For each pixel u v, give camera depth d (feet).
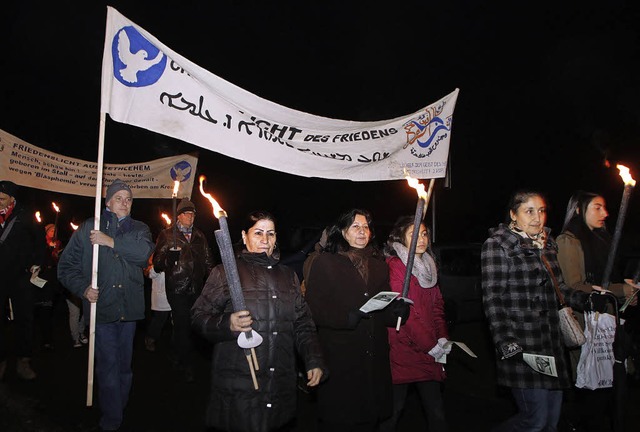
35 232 19.43
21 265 19.17
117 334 14.70
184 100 13.00
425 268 13.38
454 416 17.46
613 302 11.60
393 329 12.94
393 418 13.11
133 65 12.58
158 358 24.38
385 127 15.29
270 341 10.34
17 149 20.48
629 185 11.30
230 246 9.53
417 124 15.60
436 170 15.64
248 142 13.65
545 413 11.62
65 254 14.40
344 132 14.87
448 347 12.78
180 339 20.43
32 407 17.60
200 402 18.60
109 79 12.39
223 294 10.46
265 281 10.64
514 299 11.79
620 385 11.55
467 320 29.53
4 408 17.20
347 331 11.68
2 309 19.02
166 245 20.17
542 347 11.61
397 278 13.07
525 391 11.66
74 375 21.44
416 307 12.95
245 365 10.16
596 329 12.43
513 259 11.89
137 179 23.38
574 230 14.34
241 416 10.05
